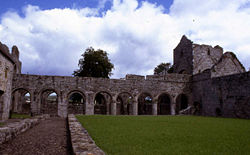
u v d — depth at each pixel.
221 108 25.34
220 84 25.81
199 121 15.30
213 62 35.56
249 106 21.23
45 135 8.97
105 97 31.67
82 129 8.02
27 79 25.28
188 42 35.53
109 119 16.02
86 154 4.36
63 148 6.57
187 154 5.53
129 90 28.66
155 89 29.83
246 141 7.31
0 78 17.34
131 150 5.87
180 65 37.44
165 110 37.19
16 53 34.72
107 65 43.16
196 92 30.84
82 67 43.25
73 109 32.47
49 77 25.95
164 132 9.23
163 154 5.52
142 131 9.45
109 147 6.17
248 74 21.62
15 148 6.45
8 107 20.08
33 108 24.86
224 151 5.89
